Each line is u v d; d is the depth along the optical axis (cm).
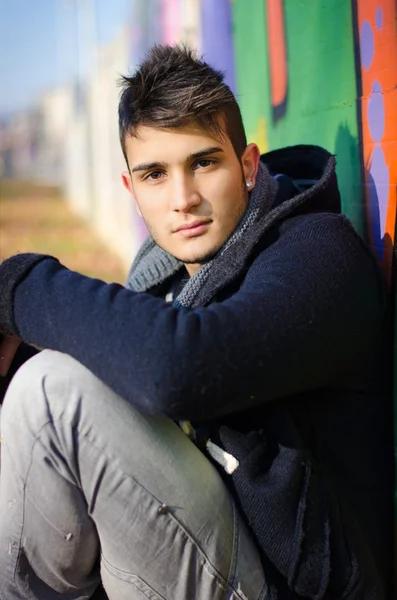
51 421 130
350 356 139
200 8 403
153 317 127
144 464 131
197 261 153
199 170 149
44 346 136
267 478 137
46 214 1489
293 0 234
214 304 132
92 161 1161
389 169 162
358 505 152
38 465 133
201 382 125
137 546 134
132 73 158
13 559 141
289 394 135
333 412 149
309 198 149
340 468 150
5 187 2384
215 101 146
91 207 1218
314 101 220
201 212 149
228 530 136
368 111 175
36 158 2859
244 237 149
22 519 138
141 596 138
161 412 126
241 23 310
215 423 143
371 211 175
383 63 165
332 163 157
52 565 141
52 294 136
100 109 987
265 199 155
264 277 136
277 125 263
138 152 150
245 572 137
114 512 133
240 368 125
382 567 158
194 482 134
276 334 127
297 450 136
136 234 650
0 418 137
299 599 140
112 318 129
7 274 142
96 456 130
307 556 133
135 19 693
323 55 209
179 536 134
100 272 759
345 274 138
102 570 142
